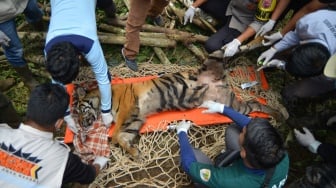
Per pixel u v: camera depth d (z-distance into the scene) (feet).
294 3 12.60
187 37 13.64
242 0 12.60
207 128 11.78
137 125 11.18
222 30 13.41
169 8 14.52
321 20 9.89
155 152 11.21
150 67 13.14
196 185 9.46
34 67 12.87
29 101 7.07
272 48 11.76
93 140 10.93
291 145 11.51
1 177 6.94
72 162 7.47
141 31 13.88
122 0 15.08
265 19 12.39
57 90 7.24
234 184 7.64
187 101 11.85
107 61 13.38
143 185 10.59
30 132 7.10
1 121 10.37
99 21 14.01
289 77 13.21
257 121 7.25
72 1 9.12
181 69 13.14
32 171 6.97
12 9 9.78
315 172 8.69
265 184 7.43
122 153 11.04
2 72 12.85
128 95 11.50
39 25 13.12
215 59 12.18
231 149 9.50
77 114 11.17
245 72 13.10
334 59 8.72
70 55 8.01
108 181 10.51
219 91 12.00
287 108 12.34
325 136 11.66
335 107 12.39
